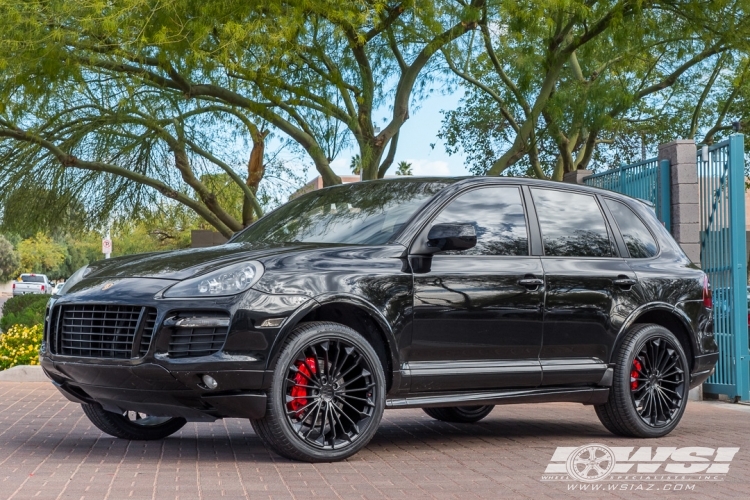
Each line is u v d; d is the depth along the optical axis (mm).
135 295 5371
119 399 5555
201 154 17922
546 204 6770
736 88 20516
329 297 5504
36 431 6980
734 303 10172
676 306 7160
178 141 17031
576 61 18531
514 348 6293
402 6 14016
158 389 5285
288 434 5422
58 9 12734
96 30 12961
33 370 10953
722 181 10344
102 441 6508
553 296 6469
